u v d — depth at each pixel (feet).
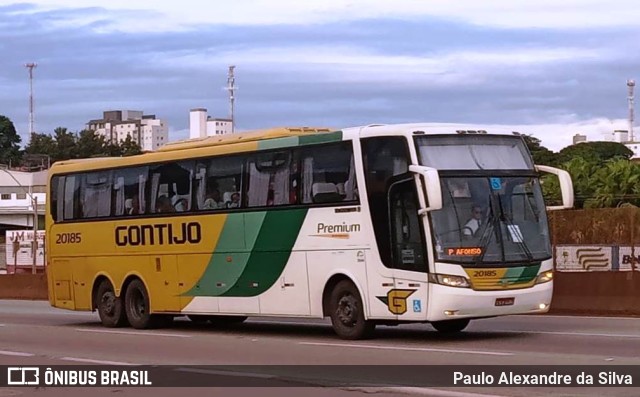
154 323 72.33
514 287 54.03
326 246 58.03
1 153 354.33
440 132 54.70
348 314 57.21
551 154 245.45
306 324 73.61
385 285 54.90
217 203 65.10
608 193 157.69
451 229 53.21
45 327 75.87
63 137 355.15
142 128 519.60
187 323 76.23
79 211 76.79
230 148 64.49
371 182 55.62
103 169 74.74
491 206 54.44
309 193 59.16
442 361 45.85
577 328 62.85
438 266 52.70
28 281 128.06
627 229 83.41
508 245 54.29
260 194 62.18
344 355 49.90
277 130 62.54
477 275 53.11
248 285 62.90
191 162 67.31
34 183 264.72
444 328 61.52
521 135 57.41
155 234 69.77
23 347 59.77
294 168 60.13
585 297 77.36
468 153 54.90
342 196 57.16
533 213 55.88
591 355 46.75
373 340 57.21
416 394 36.81
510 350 49.75
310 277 58.90
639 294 74.59
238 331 68.28
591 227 85.10
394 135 54.85
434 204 51.34
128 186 72.38
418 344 54.29
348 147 57.06
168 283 68.80
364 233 55.93
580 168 166.40
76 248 77.00
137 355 53.67
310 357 49.73
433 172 51.49
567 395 35.76
